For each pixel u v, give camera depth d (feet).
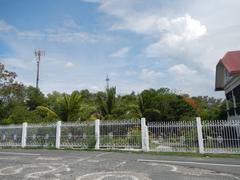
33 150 55.67
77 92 79.46
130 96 92.27
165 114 91.76
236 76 76.95
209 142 47.88
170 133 50.85
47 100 143.33
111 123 55.31
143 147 51.21
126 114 77.30
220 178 27.37
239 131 46.32
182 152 48.93
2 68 95.86
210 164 36.55
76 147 57.00
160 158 42.63
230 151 46.37
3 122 76.43
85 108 76.54
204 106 147.84
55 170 31.65
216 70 93.91
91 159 41.34
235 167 34.09
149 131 52.21
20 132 62.08
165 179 26.78
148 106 90.58
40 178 27.14
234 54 84.12
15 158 42.83
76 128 57.88
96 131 55.93
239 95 77.82
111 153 49.44
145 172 30.50
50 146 58.80
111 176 28.14
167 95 98.02
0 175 28.71
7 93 96.32
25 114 79.20
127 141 53.31
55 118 75.77
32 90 153.99
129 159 41.37
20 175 28.68
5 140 62.90
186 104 96.89
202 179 26.89
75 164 36.27
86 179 26.68
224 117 91.81
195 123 49.32
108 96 77.92
